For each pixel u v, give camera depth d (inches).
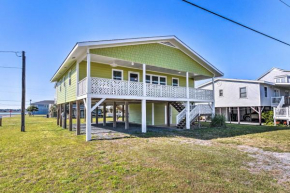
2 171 163.3
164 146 259.8
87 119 322.0
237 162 186.7
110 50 373.1
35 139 328.5
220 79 832.9
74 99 418.9
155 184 132.8
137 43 407.2
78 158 201.0
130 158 198.8
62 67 475.2
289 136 358.9
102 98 351.9
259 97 689.0
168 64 474.0
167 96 460.1
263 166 175.6
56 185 133.0
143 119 414.3
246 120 862.5
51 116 1282.0
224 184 133.4
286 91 887.7
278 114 621.6
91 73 436.5
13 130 478.6
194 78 680.4
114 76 476.4
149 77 553.3
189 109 506.6
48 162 188.2
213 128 500.1
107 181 138.8
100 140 312.5
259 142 297.0
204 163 182.1
